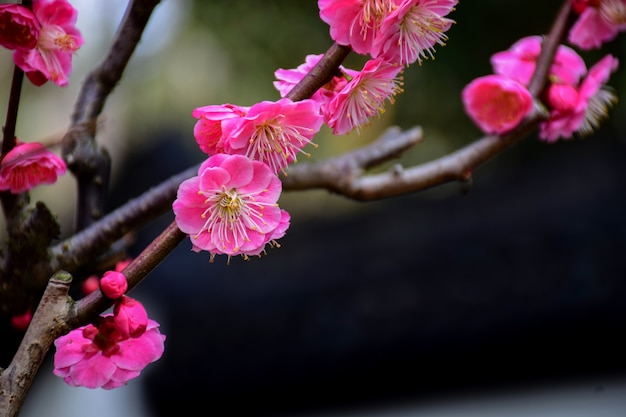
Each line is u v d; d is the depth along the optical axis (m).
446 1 0.76
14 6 0.78
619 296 1.59
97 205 0.86
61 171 0.80
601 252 1.63
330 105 0.76
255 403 1.72
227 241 0.75
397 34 0.76
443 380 1.70
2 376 0.74
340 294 1.72
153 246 0.76
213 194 0.75
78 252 0.83
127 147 2.39
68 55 0.80
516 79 0.88
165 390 1.71
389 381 1.71
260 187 0.75
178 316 1.73
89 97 0.85
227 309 1.73
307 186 0.90
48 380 1.97
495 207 1.92
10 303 0.83
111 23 1.37
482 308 1.66
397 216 2.07
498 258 1.68
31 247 0.82
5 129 0.80
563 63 0.88
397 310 1.67
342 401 1.71
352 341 1.68
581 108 0.86
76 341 0.77
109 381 0.77
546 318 1.63
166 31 2.75
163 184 0.84
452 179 0.88
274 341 1.69
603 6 0.86
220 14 2.69
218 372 1.70
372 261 1.77
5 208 0.82
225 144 0.75
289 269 1.83
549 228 1.73
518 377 1.71
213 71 2.78
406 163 2.58
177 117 2.70
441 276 1.70
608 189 1.84
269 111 0.75
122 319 0.76
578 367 1.69
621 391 1.67
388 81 0.77
